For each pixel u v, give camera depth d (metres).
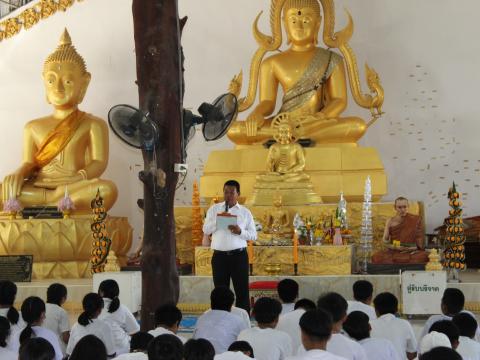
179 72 6.03
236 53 12.51
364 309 5.64
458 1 11.94
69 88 11.48
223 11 12.57
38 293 9.09
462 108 11.88
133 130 5.68
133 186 12.50
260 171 10.38
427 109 11.98
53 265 10.27
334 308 4.62
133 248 12.42
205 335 5.14
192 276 8.56
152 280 5.97
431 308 7.62
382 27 12.14
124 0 12.66
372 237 9.55
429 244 10.62
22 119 12.75
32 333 5.00
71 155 11.32
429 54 12.00
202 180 10.52
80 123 11.49
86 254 10.30
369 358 4.53
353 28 11.30
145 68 5.91
